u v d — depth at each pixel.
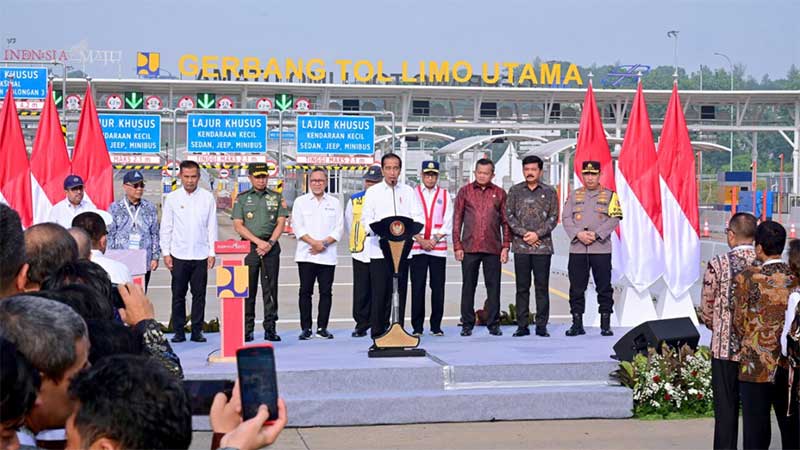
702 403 8.96
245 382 3.21
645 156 12.02
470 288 11.38
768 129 44.50
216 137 26.94
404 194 11.16
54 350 3.46
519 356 9.61
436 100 43.41
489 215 11.28
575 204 11.27
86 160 12.57
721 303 7.03
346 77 41.03
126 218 10.91
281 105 39.53
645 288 12.00
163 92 39.19
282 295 18.47
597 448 7.77
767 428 6.77
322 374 8.76
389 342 9.53
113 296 5.20
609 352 9.91
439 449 7.73
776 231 6.77
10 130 12.30
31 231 5.13
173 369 4.62
